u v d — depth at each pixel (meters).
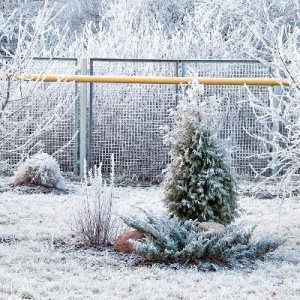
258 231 9.10
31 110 12.53
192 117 8.53
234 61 13.06
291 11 18.89
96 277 6.86
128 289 6.45
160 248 7.47
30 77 9.02
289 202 11.15
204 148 8.48
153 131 13.21
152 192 12.03
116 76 12.58
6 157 12.93
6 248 7.73
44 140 13.06
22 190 11.49
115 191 11.96
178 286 6.56
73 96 12.91
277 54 8.73
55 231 8.67
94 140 13.20
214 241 7.42
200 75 13.30
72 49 16.20
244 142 13.10
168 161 13.14
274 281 6.86
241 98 13.09
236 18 19.36
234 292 6.43
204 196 8.38
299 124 8.60
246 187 11.88
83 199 8.40
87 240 8.14
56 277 6.79
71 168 13.20
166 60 13.01
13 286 6.31
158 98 13.24
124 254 7.76
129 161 13.24
